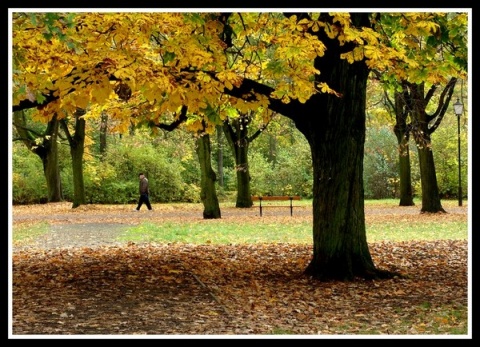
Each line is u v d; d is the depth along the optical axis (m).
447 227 20.59
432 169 26.41
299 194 45.94
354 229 11.02
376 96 32.69
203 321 7.93
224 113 11.86
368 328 7.74
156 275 11.05
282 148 51.72
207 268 11.88
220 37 11.16
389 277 11.01
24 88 7.41
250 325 7.79
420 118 25.45
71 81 8.76
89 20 9.10
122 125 11.60
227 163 51.91
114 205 39.03
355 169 11.00
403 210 30.31
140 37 9.48
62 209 33.03
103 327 7.56
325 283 10.62
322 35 10.78
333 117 10.91
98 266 12.01
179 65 9.55
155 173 43.41
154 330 7.46
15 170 41.88
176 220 24.95
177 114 12.77
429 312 8.55
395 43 12.21
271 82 16.25
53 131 37.28
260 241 16.97
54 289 9.78
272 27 10.66
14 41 8.45
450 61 11.42
